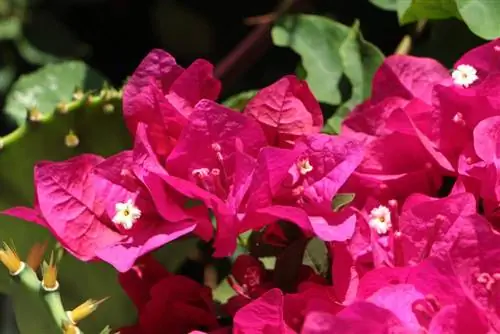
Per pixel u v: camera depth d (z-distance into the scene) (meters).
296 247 0.52
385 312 0.49
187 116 0.53
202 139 0.52
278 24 0.60
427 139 0.54
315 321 0.49
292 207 0.51
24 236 0.56
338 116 0.58
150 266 0.54
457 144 0.54
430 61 0.55
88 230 0.52
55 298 0.50
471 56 0.55
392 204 0.53
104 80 0.63
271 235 0.53
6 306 0.70
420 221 0.52
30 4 0.77
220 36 0.79
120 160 0.53
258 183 0.51
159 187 0.52
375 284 0.51
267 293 0.50
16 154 0.55
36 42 0.76
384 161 0.54
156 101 0.53
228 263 0.58
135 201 0.52
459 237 0.50
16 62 0.77
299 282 0.52
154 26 0.81
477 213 0.52
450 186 0.55
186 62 0.80
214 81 0.53
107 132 0.55
